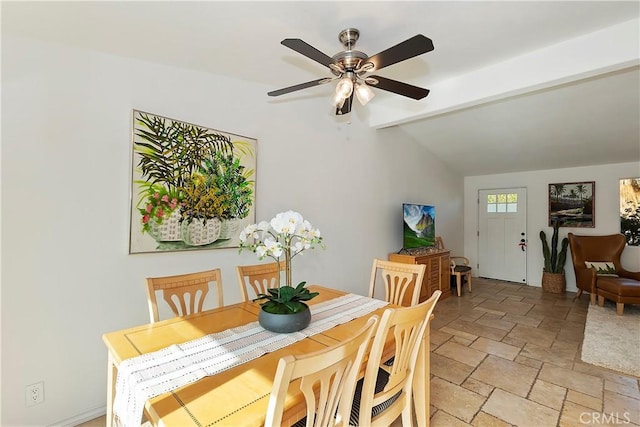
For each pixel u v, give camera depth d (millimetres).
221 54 2174
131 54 2043
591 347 3020
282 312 1536
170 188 2238
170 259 2277
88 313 1933
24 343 1726
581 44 2158
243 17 1736
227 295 2586
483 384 2381
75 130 1871
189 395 1019
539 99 3322
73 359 1881
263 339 1453
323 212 3402
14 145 1683
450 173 5926
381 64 1636
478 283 5785
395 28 1927
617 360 2748
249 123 2732
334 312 1852
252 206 2732
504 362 2729
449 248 5898
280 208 2980
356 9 1720
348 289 3691
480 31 2047
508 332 3414
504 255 5953
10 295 1685
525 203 5699
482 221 6242
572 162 4961
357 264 3816
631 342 3127
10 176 1674
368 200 3984
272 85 2834
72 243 1867
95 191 1942
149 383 1080
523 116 3711
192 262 2387
